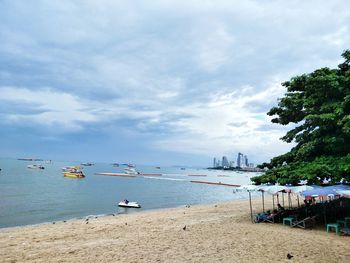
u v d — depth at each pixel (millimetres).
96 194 69812
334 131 25453
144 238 20516
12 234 23500
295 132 29312
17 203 51156
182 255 16000
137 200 61469
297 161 27312
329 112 25375
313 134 26188
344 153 25141
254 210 36250
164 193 78188
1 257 16406
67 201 55781
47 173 155125
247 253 16141
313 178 23078
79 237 21781
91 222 30109
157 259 15367
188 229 23438
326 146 25484
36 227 28203
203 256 15719
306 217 24859
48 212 42781
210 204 49719
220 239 19516
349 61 27031
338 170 22812
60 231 24594
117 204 52750
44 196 62281
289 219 23969
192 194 77188
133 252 16797
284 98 28250
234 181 152375
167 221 28969
